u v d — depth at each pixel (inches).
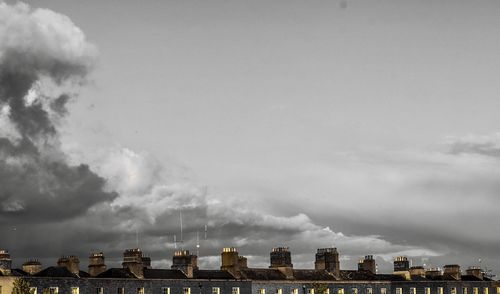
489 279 5339.6
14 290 3230.8
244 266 4220.0
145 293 3678.6
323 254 4488.2
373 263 4763.8
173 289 3764.8
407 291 4630.9
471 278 5216.5
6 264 3403.1
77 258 3612.2
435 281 4803.2
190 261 3932.1
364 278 4559.5
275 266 4276.6
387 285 4537.4
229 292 3932.1
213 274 3993.6
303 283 4188.0
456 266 5083.7
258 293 4030.5
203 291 3850.9
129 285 3636.8
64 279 3452.3
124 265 3769.7
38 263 3590.1
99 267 3752.5
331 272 4431.6
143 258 4114.2
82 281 3499.0
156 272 3833.7
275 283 4097.0
